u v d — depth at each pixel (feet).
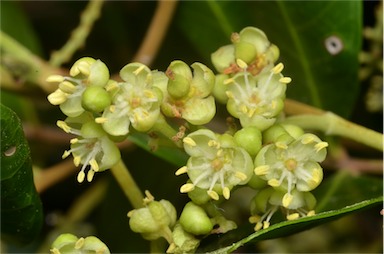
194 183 0.60
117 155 0.61
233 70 0.63
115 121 0.61
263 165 0.61
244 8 0.75
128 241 0.78
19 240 0.66
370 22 0.79
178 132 0.61
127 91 0.61
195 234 0.61
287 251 0.80
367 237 0.80
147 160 0.78
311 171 0.61
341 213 0.59
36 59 0.76
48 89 0.76
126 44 0.83
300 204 0.61
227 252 0.59
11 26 0.82
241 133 0.61
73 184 0.83
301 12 0.72
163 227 0.62
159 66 0.81
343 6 0.71
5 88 0.76
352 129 0.67
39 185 0.76
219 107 0.77
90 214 0.82
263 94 0.62
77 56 0.83
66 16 0.85
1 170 0.62
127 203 0.78
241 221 0.79
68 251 0.61
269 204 0.62
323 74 0.72
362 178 0.69
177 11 0.77
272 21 0.73
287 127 0.63
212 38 0.77
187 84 0.61
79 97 0.61
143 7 0.83
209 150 0.61
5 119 0.60
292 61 0.73
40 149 0.81
